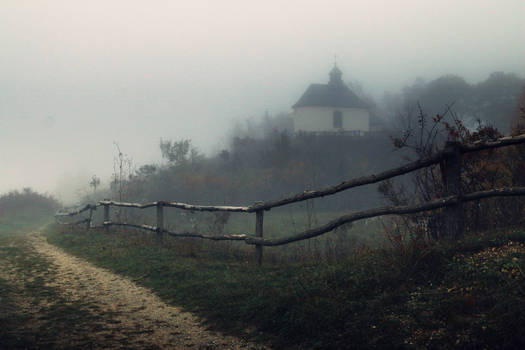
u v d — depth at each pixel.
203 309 5.10
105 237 11.57
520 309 3.21
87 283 6.75
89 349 3.80
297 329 4.04
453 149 4.94
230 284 5.81
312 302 4.38
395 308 3.92
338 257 7.08
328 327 3.92
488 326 3.19
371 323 3.77
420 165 5.19
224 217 12.83
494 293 3.62
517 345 2.95
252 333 4.26
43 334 4.17
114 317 4.89
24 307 5.20
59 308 5.22
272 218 21.42
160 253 8.52
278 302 4.62
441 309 3.66
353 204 26.25
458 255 4.54
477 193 4.89
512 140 4.66
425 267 4.54
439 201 4.94
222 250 8.80
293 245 11.27
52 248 11.02
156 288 6.28
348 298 4.38
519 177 6.06
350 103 59.31
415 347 3.24
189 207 8.62
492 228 5.71
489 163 6.16
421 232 5.49
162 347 3.94
